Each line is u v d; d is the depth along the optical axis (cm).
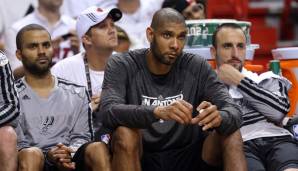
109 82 1023
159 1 1505
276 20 1889
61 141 1085
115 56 1042
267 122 1098
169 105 959
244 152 1058
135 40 1471
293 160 1046
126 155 964
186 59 1048
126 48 1346
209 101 1032
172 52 1005
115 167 973
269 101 1078
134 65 1034
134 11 1495
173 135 1030
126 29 1482
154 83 1033
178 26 1002
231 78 1092
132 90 1029
